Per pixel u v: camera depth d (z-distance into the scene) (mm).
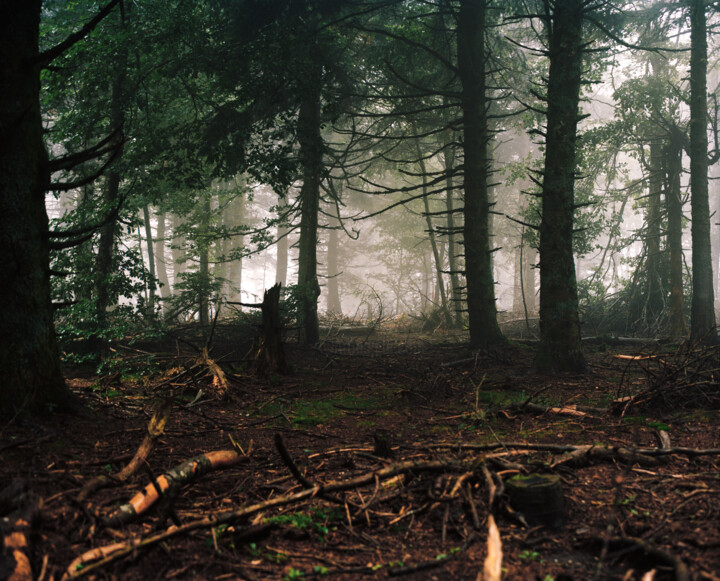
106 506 3877
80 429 6152
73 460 5062
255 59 13797
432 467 4543
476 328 15000
